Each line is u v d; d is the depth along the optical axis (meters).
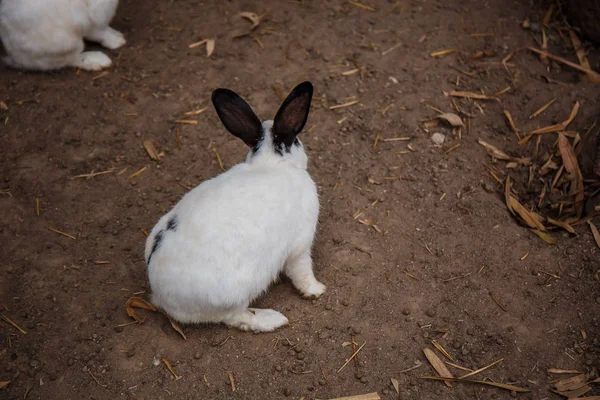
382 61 1.87
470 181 1.63
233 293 1.30
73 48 1.83
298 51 1.90
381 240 1.53
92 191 1.61
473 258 1.50
